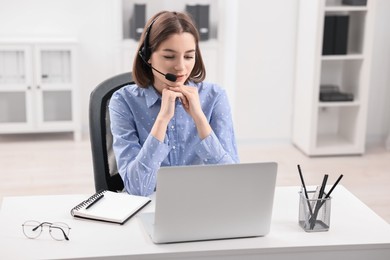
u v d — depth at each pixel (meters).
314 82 5.35
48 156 5.45
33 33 5.94
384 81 5.92
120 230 2.18
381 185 4.86
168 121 2.46
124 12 5.99
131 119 2.63
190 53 2.44
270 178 2.07
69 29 5.96
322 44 5.35
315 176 5.02
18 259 1.96
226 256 2.05
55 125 5.85
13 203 2.41
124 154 2.54
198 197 2.04
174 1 6.04
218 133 2.66
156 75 2.49
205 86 2.71
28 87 5.72
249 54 5.64
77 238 2.11
